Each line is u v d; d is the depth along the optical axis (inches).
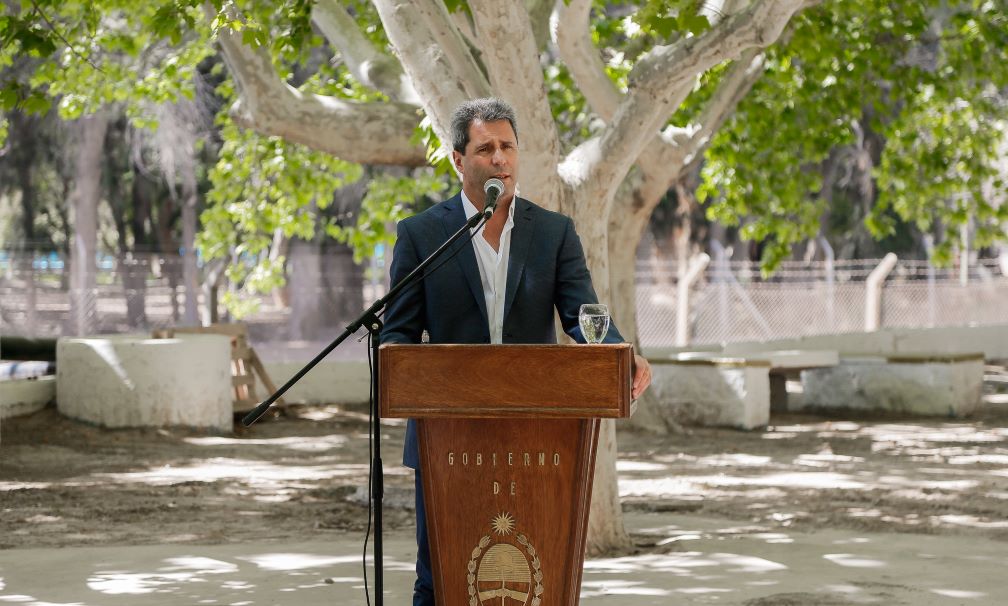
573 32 370.3
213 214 760.3
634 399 175.2
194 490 460.4
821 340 970.1
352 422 712.4
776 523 378.0
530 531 169.5
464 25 385.7
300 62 568.7
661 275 1127.0
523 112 304.7
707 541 341.4
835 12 624.7
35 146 1350.9
